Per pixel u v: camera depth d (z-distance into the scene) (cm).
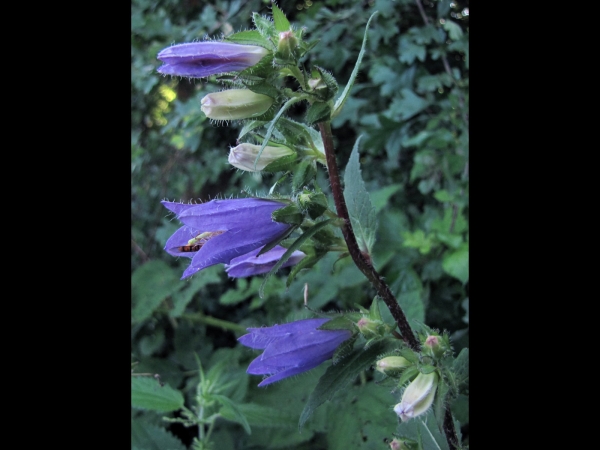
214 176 40
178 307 30
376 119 34
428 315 27
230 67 14
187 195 42
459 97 28
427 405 14
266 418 23
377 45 34
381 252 29
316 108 14
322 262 30
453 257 26
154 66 35
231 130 40
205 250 14
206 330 36
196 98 35
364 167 37
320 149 16
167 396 21
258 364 15
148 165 41
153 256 39
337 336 15
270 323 31
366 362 15
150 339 32
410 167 36
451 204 29
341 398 23
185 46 13
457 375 15
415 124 34
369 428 22
